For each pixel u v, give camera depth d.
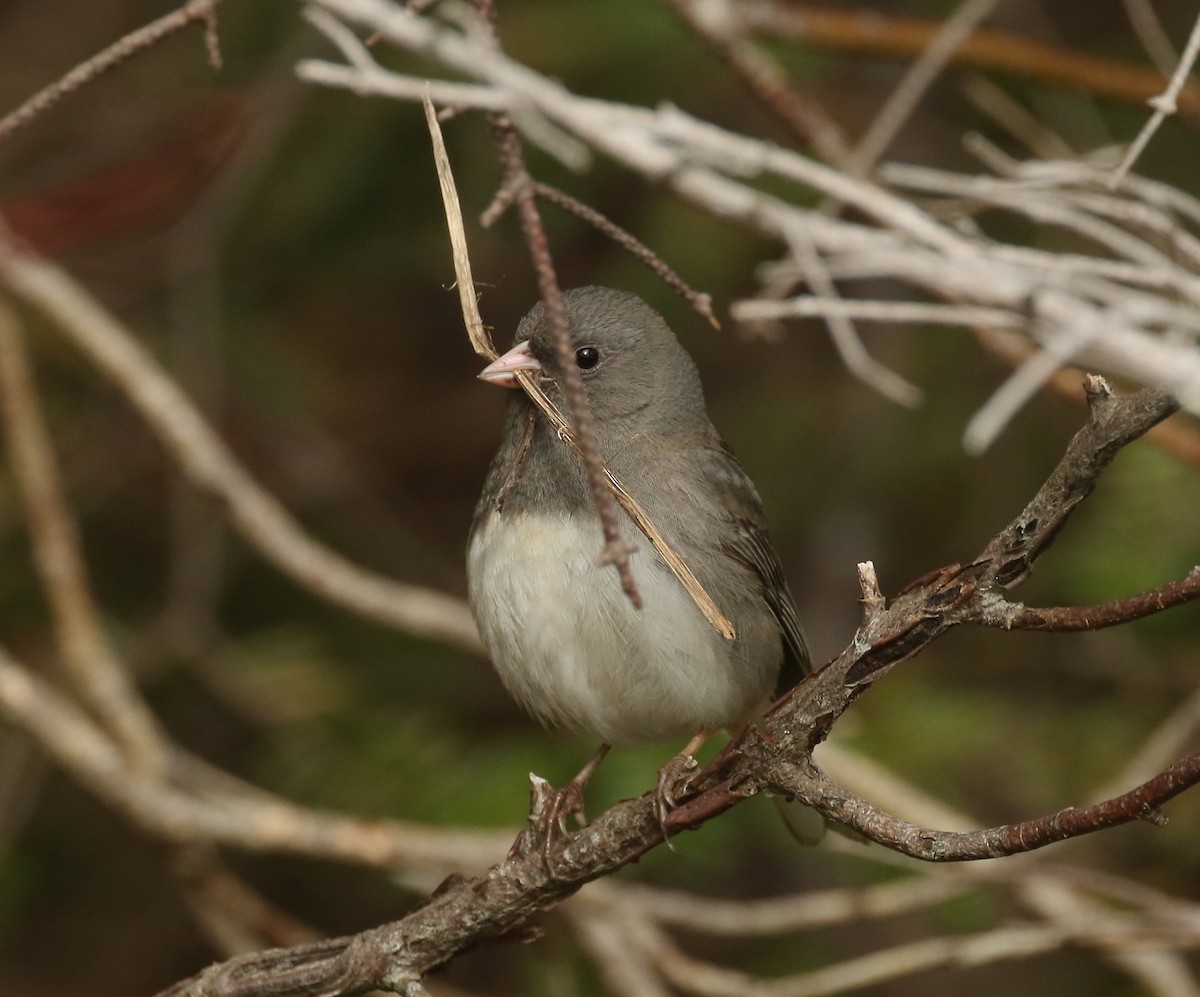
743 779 5.41
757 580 8.09
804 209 10.55
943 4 12.07
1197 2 12.02
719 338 12.77
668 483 7.83
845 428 11.97
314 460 13.27
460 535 13.62
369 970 5.99
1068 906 9.41
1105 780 10.16
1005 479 11.69
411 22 6.36
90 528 12.52
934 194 11.90
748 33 9.70
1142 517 10.15
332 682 10.97
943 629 5.03
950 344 11.89
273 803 9.55
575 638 7.39
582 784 7.89
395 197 11.73
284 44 11.65
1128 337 5.32
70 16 13.10
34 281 10.53
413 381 14.05
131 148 12.45
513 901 5.86
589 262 12.34
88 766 8.99
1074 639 11.05
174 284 11.98
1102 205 6.88
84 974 11.17
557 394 7.87
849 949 11.59
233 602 12.23
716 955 11.48
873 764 9.80
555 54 11.19
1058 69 9.48
